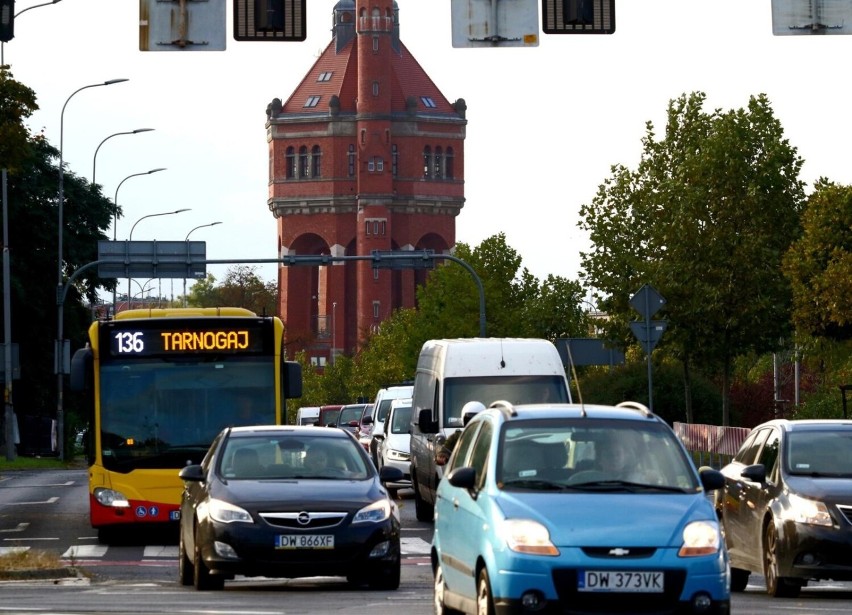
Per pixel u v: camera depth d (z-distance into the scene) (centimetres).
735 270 11056
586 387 14162
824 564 3969
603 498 2853
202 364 5816
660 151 11550
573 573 2711
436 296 19388
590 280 11450
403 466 9206
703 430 10094
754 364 19950
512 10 4459
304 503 4069
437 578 3356
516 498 2855
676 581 2723
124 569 5053
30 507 8338
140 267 12800
